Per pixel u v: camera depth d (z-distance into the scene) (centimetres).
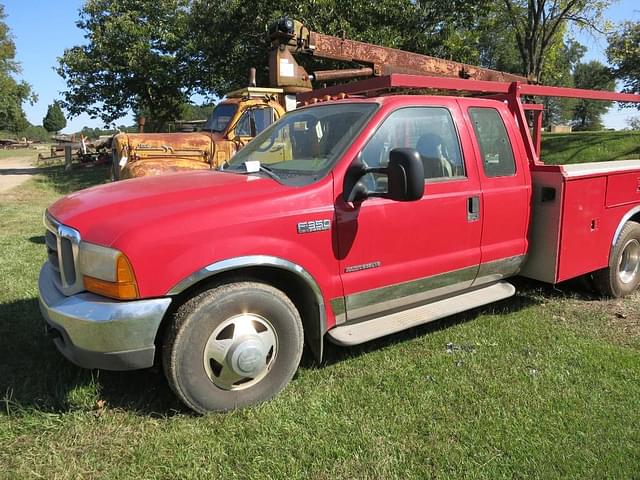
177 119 2527
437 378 366
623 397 341
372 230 363
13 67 5866
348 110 395
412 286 392
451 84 452
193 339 303
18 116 6209
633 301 540
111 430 305
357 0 1560
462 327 461
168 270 293
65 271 315
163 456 282
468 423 312
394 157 322
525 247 469
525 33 2558
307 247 336
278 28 716
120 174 882
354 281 360
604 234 511
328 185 346
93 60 2223
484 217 427
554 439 297
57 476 265
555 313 499
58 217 332
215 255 302
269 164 405
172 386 307
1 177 2270
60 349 316
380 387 356
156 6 2227
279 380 339
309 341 364
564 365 386
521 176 459
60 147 3775
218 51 1877
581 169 491
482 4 1753
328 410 328
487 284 463
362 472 270
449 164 411
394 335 446
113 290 288
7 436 295
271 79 756
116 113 2394
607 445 291
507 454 284
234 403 324
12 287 553
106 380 360
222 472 270
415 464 277
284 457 282
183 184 353
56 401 329
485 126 443
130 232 290
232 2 1709
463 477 267
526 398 339
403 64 749
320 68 1455
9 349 405
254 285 321
